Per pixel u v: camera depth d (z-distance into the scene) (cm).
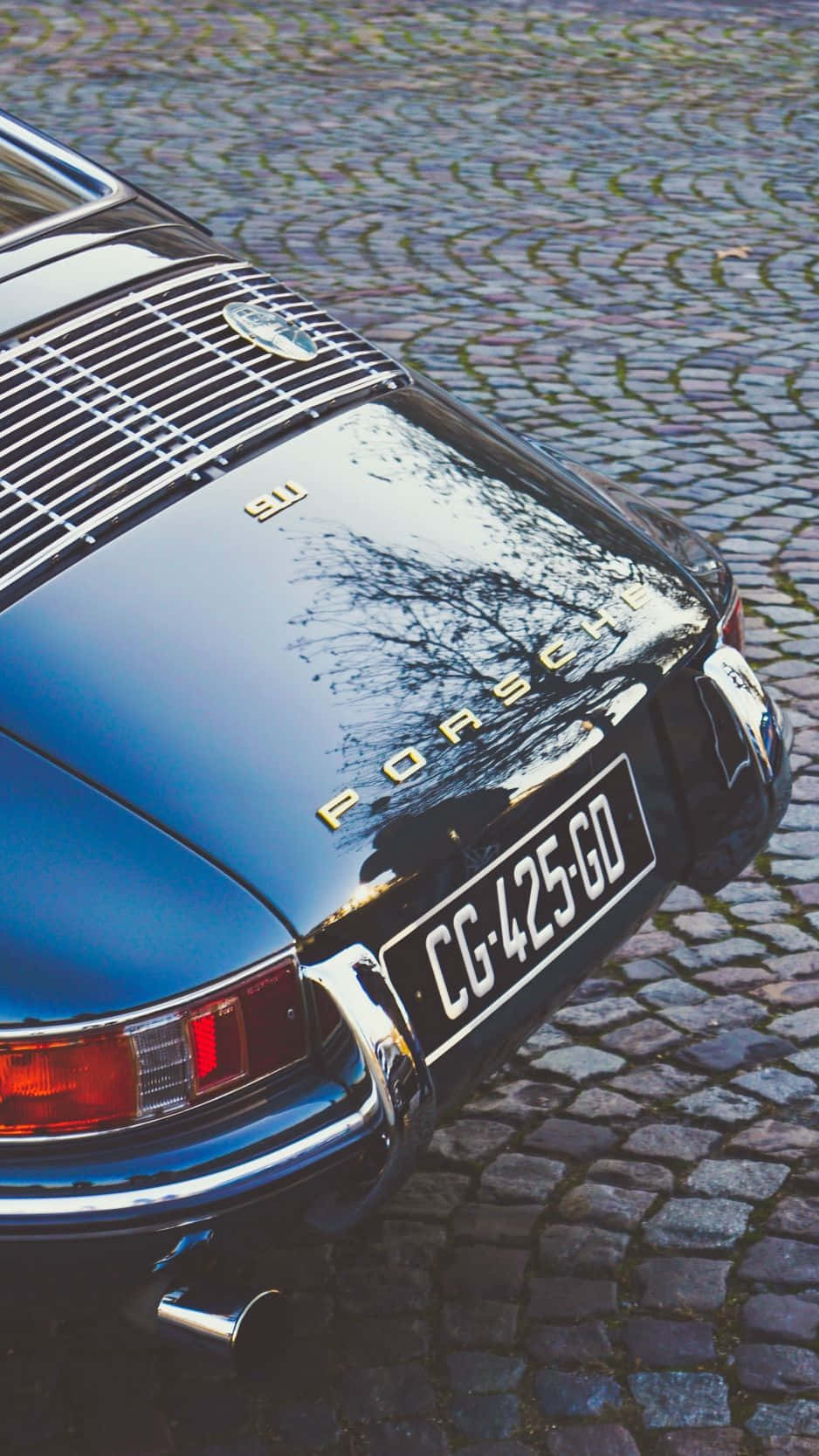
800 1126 290
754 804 259
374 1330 252
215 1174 186
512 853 218
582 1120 294
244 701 207
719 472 549
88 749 198
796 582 480
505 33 1218
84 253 270
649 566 259
